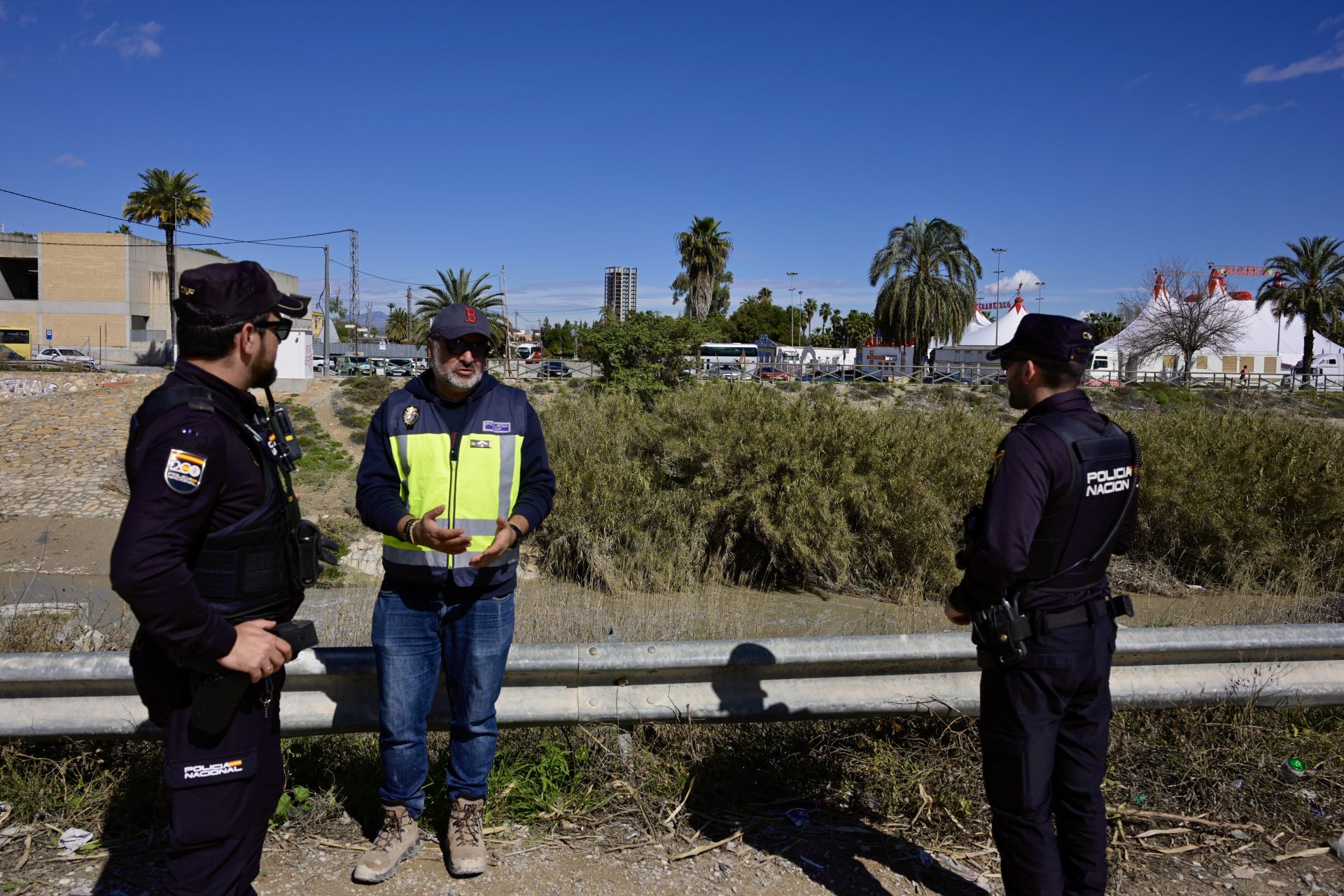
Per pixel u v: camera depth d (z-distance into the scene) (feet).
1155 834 9.83
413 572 8.52
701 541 31.01
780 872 9.02
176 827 6.36
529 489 9.16
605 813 9.96
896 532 29.91
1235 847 9.66
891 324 146.41
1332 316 156.97
